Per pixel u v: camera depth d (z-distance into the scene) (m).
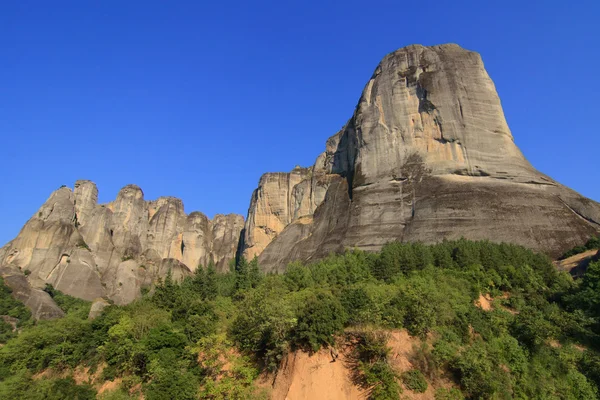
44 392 39.72
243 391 33.19
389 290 39.50
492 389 29.75
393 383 29.81
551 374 33.72
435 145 70.44
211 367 36.84
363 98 81.50
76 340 48.94
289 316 35.47
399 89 76.62
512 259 47.66
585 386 32.62
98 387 41.34
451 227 60.53
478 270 45.72
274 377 34.09
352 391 31.22
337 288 42.41
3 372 46.00
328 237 72.50
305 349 34.06
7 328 75.19
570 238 56.16
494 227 59.09
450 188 65.25
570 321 37.50
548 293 43.41
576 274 47.94
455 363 31.84
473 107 70.88
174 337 41.12
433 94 72.81
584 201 61.19
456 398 29.72
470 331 36.12
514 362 33.88
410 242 61.25
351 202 73.75
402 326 35.19
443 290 40.75
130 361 40.72
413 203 66.62
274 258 79.69
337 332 34.62
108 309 54.19
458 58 75.44
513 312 41.00
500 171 66.06
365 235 66.31
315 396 31.38
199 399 34.34
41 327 55.44
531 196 62.22
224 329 42.22
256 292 45.09
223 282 62.94
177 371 37.09
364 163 75.56
